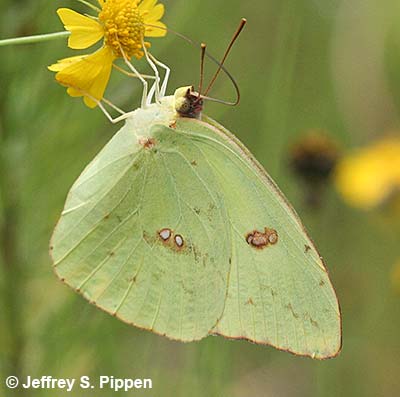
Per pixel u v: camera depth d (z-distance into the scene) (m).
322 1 0.32
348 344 0.30
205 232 0.21
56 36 0.20
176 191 0.21
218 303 0.21
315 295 0.21
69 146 0.23
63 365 0.24
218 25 0.28
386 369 0.30
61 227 0.20
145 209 0.21
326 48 0.32
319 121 0.32
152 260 0.21
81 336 0.24
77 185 0.20
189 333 0.21
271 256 0.21
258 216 0.21
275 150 0.27
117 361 0.24
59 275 0.20
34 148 0.23
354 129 0.33
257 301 0.21
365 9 0.32
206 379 0.25
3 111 0.23
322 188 0.29
